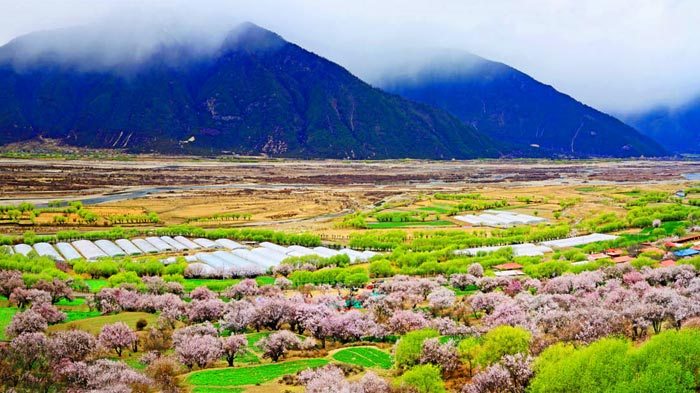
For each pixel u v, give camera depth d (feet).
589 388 209.46
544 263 509.76
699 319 283.38
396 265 574.15
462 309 382.22
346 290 482.28
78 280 480.64
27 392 252.42
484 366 258.78
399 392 234.58
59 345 288.71
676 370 210.79
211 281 517.14
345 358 310.24
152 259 599.16
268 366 297.74
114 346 313.53
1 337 328.70
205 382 271.69
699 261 466.70
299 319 357.82
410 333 293.43
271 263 592.60
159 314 393.50
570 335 280.10
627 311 303.68
